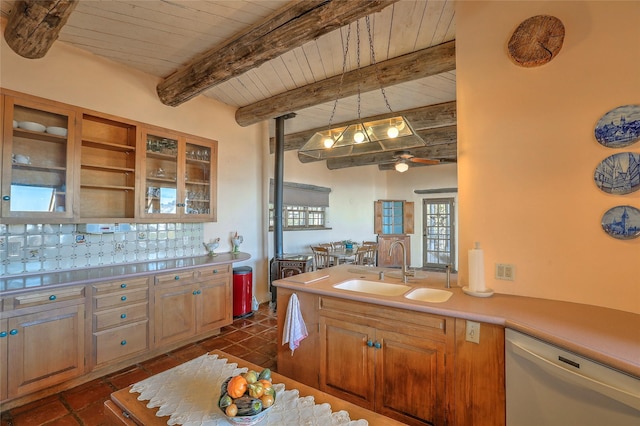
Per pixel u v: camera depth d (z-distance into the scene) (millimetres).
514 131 1872
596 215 1611
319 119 4676
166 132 3098
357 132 2514
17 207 2236
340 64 3006
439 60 2676
